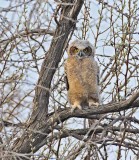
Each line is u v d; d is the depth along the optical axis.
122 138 19.12
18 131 17.95
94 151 19.11
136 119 19.05
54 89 21.33
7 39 18.73
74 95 22.86
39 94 19.97
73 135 19.45
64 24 20.05
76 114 19.50
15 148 19.19
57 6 19.39
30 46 19.83
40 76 20.08
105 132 17.84
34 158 18.19
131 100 18.48
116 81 21.95
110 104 19.11
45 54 20.75
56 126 19.78
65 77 23.38
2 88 18.66
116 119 17.92
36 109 19.84
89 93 22.75
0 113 16.98
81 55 22.97
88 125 22.06
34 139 19.48
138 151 18.50
